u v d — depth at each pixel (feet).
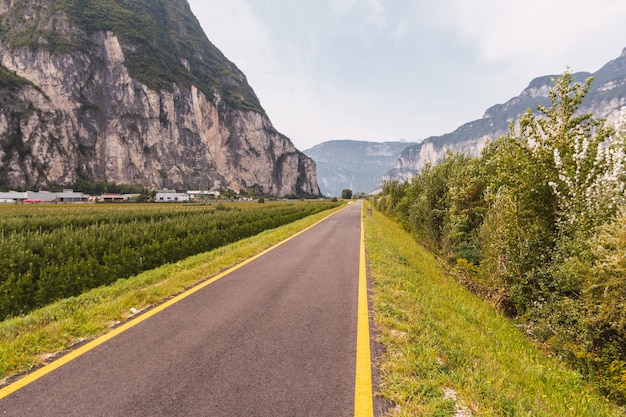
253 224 66.85
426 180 61.87
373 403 10.23
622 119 21.63
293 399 10.43
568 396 13.55
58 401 10.44
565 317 22.57
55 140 491.72
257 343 14.62
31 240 27.20
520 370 14.33
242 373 12.05
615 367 17.76
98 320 17.39
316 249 42.68
